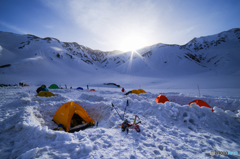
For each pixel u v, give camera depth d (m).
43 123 5.75
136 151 2.92
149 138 3.62
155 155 2.81
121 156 2.71
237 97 10.54
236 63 96.44
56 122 6.02
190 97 10.63
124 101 7.47
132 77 78.31
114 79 69.62
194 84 41.44
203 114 5.08
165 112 5.54
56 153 2.76
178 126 4.66
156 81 58.56
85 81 62.28
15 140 3.47
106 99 10.36
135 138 3.55
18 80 53.81
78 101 8.23
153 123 4.88
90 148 2.89
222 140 3.67
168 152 2.97
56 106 7.73
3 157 2.81
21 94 12.86
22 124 3.96
